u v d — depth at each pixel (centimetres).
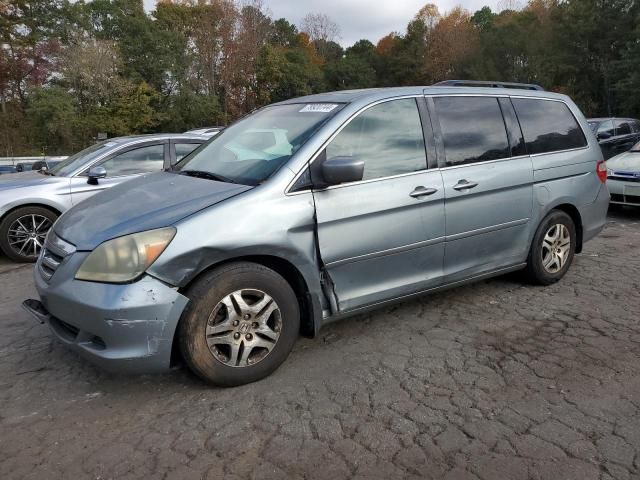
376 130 374
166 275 292
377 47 7562
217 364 312
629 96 3177
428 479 243
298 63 5591
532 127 471
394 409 300
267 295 323
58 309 307
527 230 464
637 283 509
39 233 680
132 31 4269
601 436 271
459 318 428
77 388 333
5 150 3638
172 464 257
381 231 364
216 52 4809
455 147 411
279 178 330
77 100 3816
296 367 351
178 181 370
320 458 259
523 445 265
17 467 257
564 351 367
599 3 3559
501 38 4594
